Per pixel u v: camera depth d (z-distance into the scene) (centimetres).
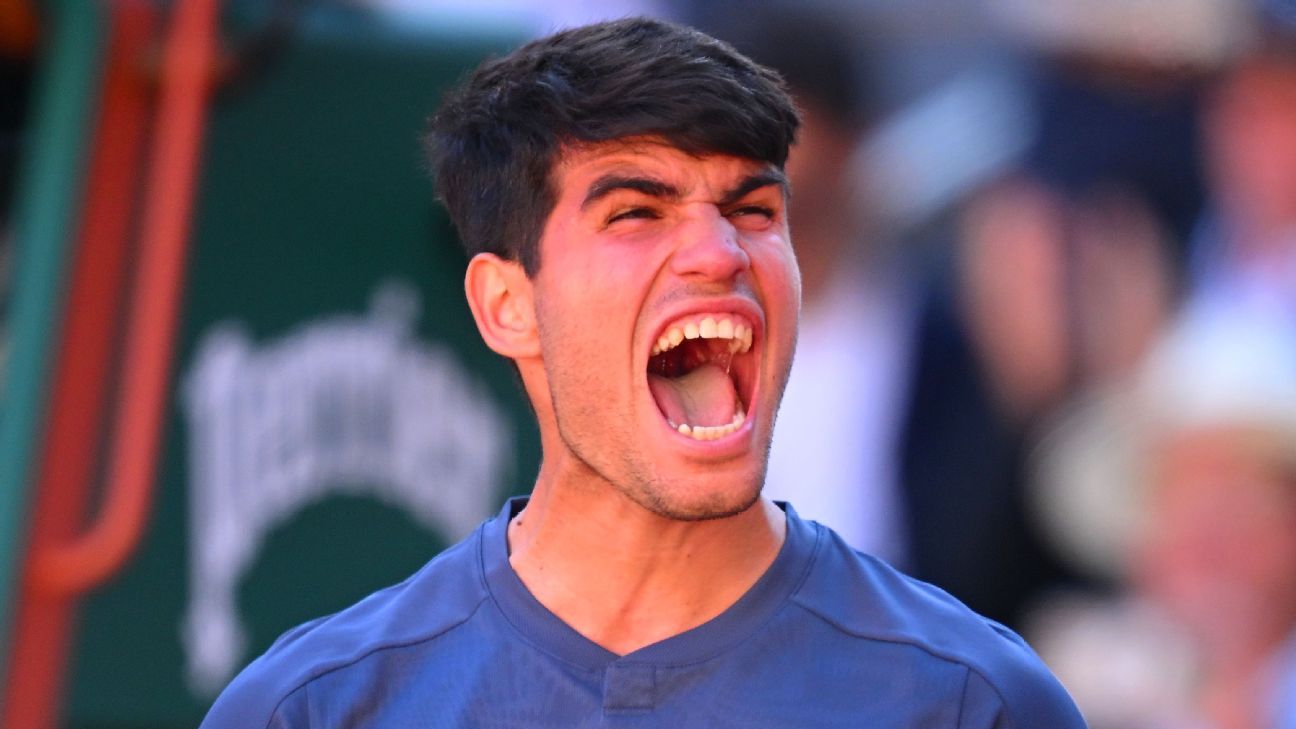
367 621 672
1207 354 1384
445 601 664
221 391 1173
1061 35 1431
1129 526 1383
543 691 634
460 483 1175
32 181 1044
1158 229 1409
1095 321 1405
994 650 637
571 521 650
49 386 1029
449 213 703
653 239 620
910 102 1468
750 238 632
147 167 1093
